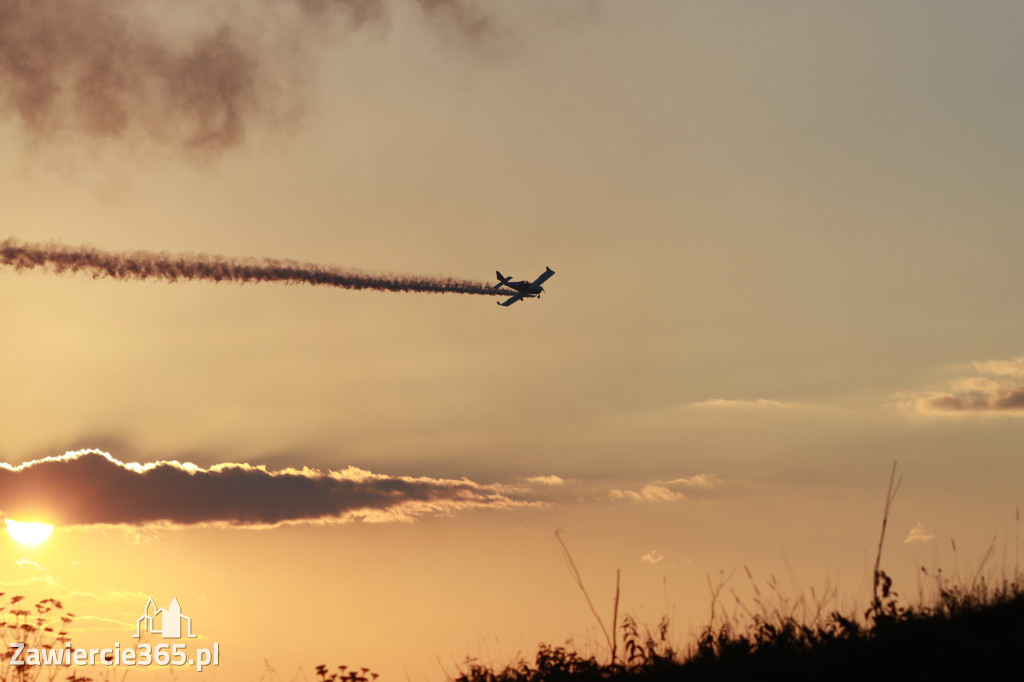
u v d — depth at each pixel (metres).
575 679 16.83
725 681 14.98
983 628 15.14
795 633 15.84
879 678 13.95
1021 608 15.49
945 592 16.27
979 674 13.45
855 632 15.22
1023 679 13.12
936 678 13.43
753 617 16.22
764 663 15.16
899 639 14.77
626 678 16.42
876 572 15.59
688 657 16.45
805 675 14.66
